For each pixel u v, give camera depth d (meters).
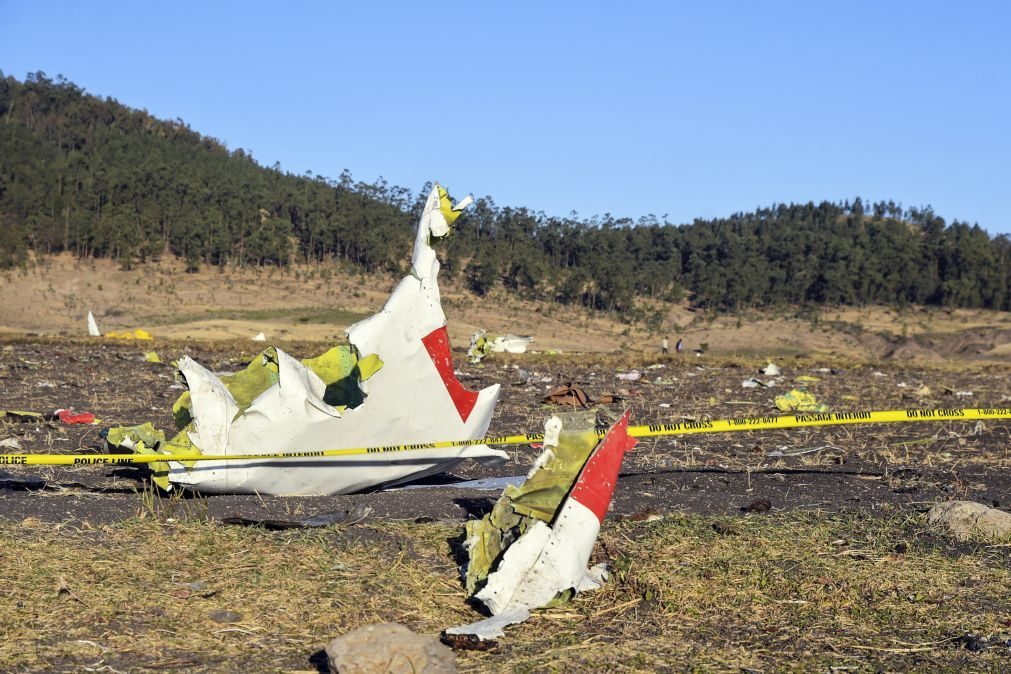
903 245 158.38
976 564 5.57
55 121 174.12
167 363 19.80
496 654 4.21
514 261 142.00
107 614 4.43
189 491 6.79
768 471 8.68
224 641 4.25
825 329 127.12
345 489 7.05
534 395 15.50
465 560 5.47
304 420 6.70
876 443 10.35
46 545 5.35
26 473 7.65
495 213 157.12
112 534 5.66
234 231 134.38
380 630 3.92
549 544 4.84
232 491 6.71
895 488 7.91
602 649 4.27
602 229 157.50
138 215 128.00
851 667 4.14
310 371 7.02
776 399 14.27
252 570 5.13
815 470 8.76
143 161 148.38
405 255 138.88
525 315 120.88
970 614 4.78
